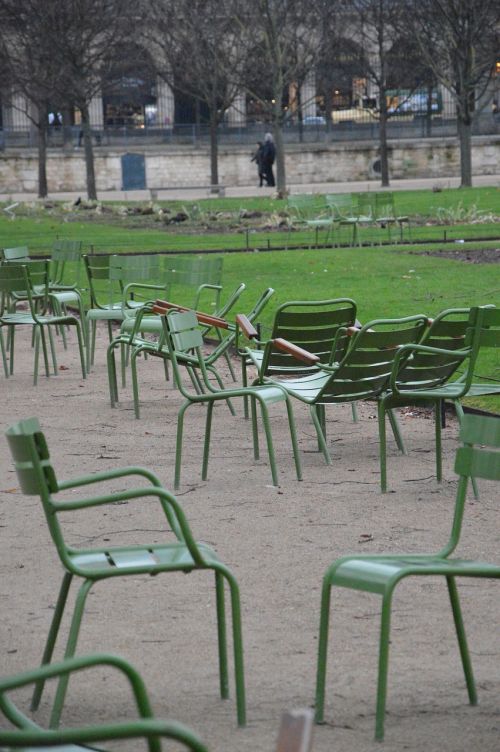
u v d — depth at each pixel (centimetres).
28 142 7725
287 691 623
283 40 6384
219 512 982
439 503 1002
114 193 7119
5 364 1706
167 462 1170
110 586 802
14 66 6266
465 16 5909
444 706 602
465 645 606
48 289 1972
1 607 762
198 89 7062
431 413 1385
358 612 742
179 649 683
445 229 3909
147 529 937
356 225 3825
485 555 852
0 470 1162
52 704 619
